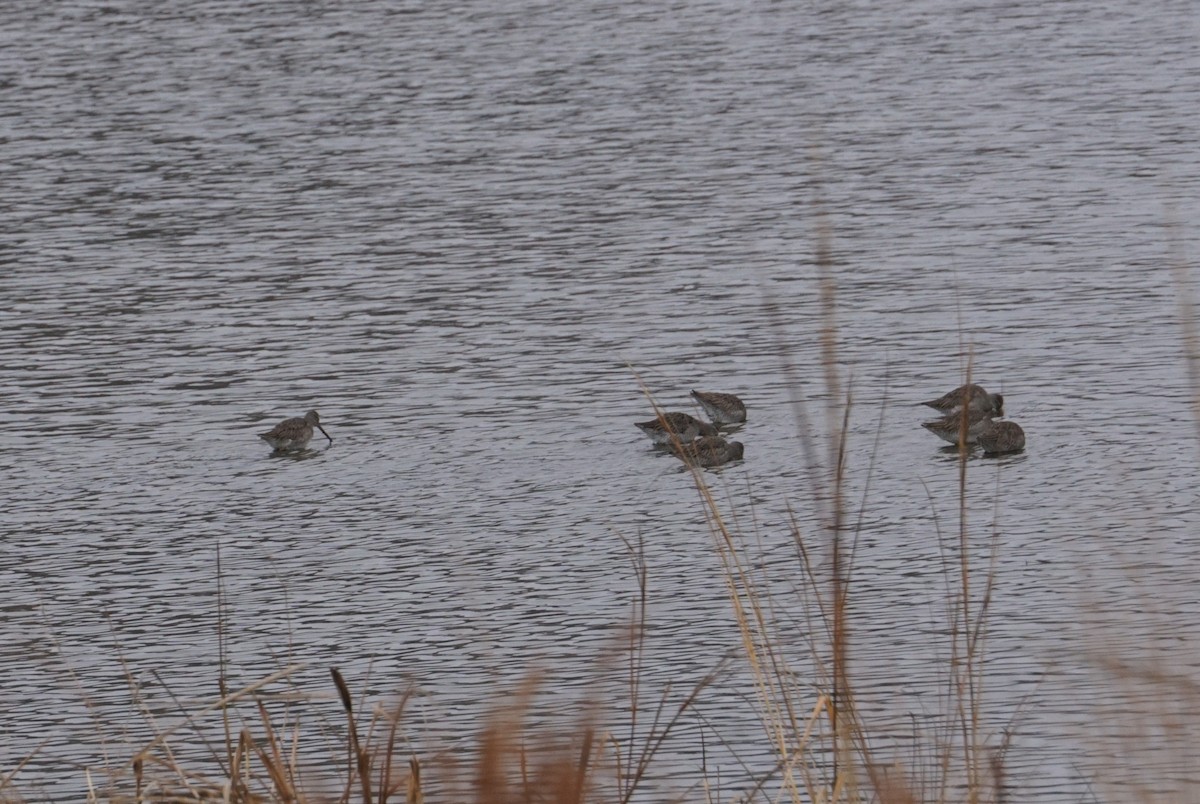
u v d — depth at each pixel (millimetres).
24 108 69000
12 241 50125
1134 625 21219
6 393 36219
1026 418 32469
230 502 29719
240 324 41312
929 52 75312
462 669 22141
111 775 9922
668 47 78438
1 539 28219
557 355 38031
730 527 27391
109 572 26672
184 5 89812
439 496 29703
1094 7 83750
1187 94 64875
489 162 59438
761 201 52562
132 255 48312
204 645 23672
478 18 86062
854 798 8734
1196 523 26203
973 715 9570
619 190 54844
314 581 25984
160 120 66688
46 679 22531
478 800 7199
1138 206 49531
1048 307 39812
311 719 20156
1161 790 8781
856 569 25016
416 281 44938
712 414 33031
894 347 37594
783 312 40688
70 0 91250
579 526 27984
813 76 71562
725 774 17453
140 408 35094
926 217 49594
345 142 63000
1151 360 35469
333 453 32156
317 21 85875
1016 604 23016
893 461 30562
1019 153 57281
